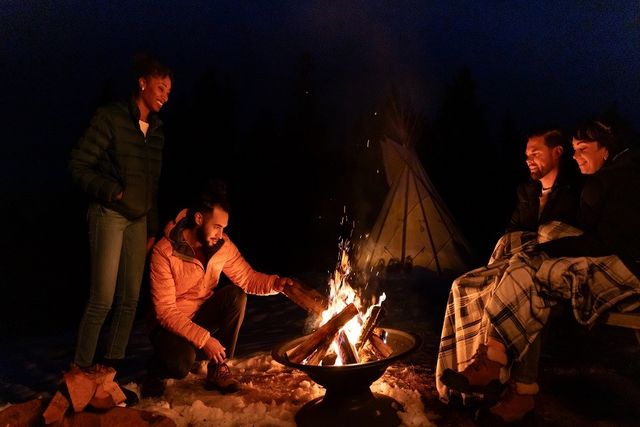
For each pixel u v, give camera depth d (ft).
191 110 64.95
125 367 11.93
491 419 8.02
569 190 8.97
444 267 24.71
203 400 9.09
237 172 62.59
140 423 7.16
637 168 7.85
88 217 9.26
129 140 9.26
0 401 10.02
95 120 9.09
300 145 60.44
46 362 12.55
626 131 8.47
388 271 24.71
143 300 25.81
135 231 9.55
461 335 8.83
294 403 9.00
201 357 12.18
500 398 7.97
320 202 57.11
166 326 8.89
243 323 16.66
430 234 25.16
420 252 24.88
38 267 41.19
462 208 55.16
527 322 7.62
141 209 9.43
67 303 30.91
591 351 11.17
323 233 52.54
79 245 48.11
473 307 8.86
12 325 25.52
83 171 8.91
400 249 24.95
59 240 49.55
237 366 11.29
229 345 10.00
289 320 16.57
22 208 56.03
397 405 8.48
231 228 55.72
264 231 54.90
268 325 16.15
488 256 41.45
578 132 8.68
